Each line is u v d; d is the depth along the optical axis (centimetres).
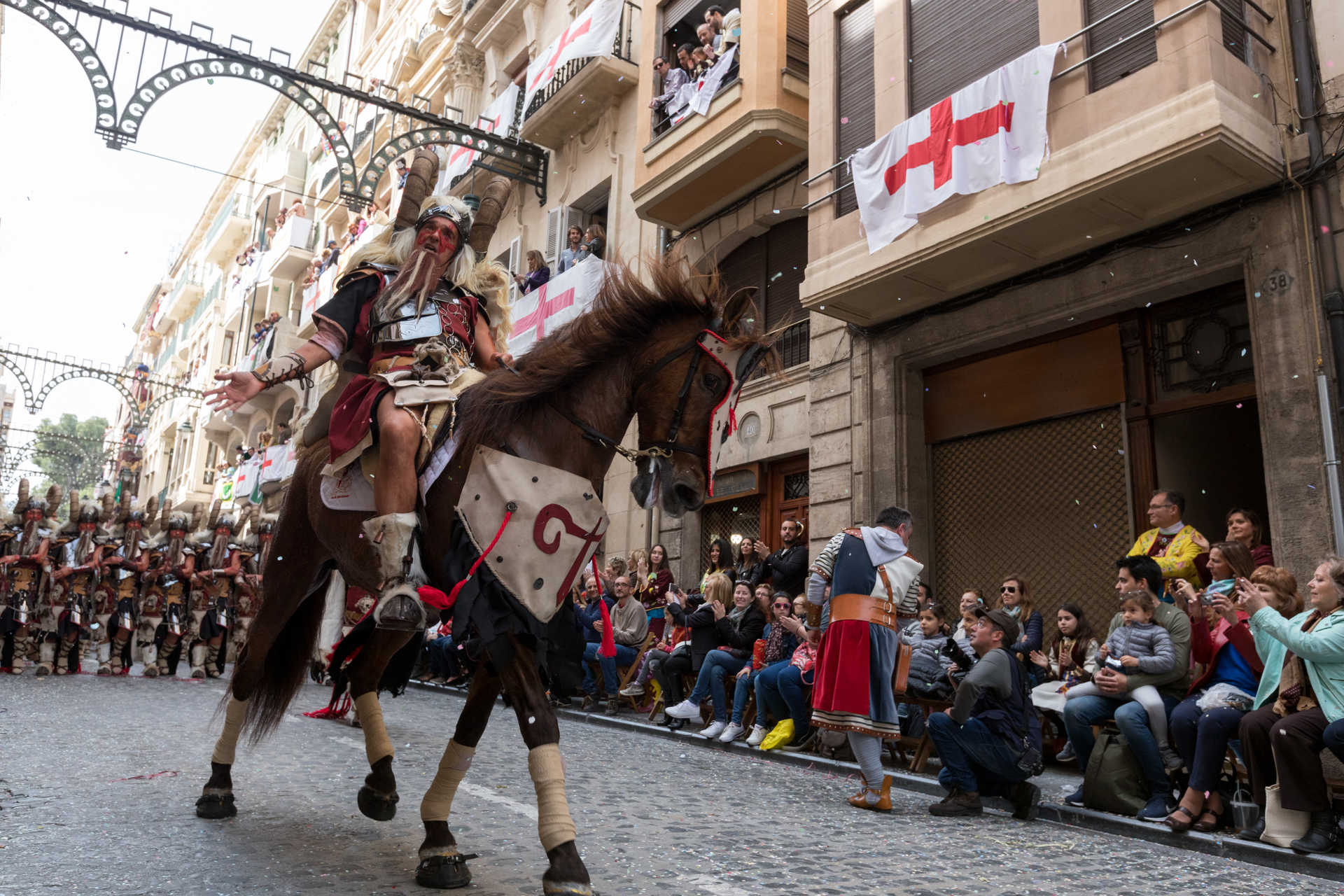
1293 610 514
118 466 4916
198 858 328
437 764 597
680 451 324
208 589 1245
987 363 1046
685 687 946
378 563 323
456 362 341
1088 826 512
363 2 3278
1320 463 718
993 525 1027
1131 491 889
